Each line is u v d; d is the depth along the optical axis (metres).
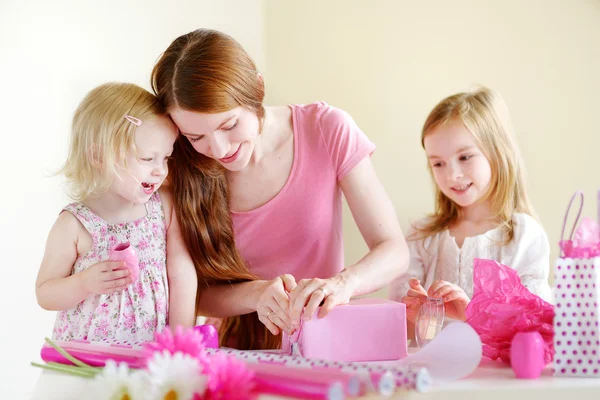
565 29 2.08
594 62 2.06
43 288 1.44
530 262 1.88
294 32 2.25
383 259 1.42
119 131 1.40
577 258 0.99
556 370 0.99
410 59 2.20
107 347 1.14
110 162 1.41
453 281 1.93
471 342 0.96
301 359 1.02
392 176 2.22
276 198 1.57
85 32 2.19
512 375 1.00
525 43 2.12
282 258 1.61
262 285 1.44
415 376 0.87
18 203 2.15
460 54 2.17
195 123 1.30
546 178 2.11
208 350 1.12
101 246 1.49
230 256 1.55
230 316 1.57
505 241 1.90
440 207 2.05
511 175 1.95
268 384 0.90
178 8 2.24
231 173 1.58
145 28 2.23
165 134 1.43
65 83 2.18
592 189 2.08
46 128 2.17
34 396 0.99
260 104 1.37
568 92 2.09
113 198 1.51
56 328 1.50
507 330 1.07
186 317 1.51
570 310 0.99
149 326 1.49
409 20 2.20
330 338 1.17
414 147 2.21
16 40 2.15
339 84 2.23
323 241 1.60
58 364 1.15
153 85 1.45
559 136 2.10
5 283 2.14
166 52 1.38
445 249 1.97
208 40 1.32
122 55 2.22
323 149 1.58
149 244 1.51
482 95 2.00
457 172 1.94
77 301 1.42
